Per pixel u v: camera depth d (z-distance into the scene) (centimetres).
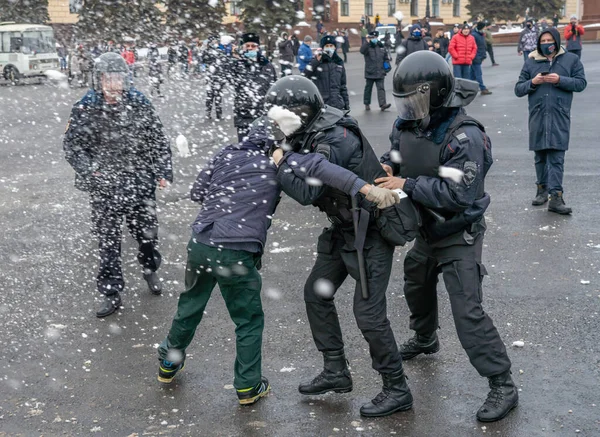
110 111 447
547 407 335
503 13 4722
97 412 345
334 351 350
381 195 302
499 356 325
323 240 345
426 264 360
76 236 649
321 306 347
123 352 411
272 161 331
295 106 313
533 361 381
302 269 544
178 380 376
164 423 333
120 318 460
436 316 383
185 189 793
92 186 455
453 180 310
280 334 428
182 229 660
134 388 368
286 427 327
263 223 338
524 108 1417
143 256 493
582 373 366
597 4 4259
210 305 474
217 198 339
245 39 772
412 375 373
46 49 2484
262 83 770
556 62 653
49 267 561
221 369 388
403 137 329
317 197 314
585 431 314
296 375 378
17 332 439
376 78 1511
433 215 321
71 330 442
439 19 4303
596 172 833
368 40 1499
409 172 330
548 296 471
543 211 682
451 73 315
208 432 325
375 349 330
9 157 1104
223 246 330
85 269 556
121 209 464
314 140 316
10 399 358
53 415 343
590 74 2025
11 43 2447
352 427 325
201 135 912
